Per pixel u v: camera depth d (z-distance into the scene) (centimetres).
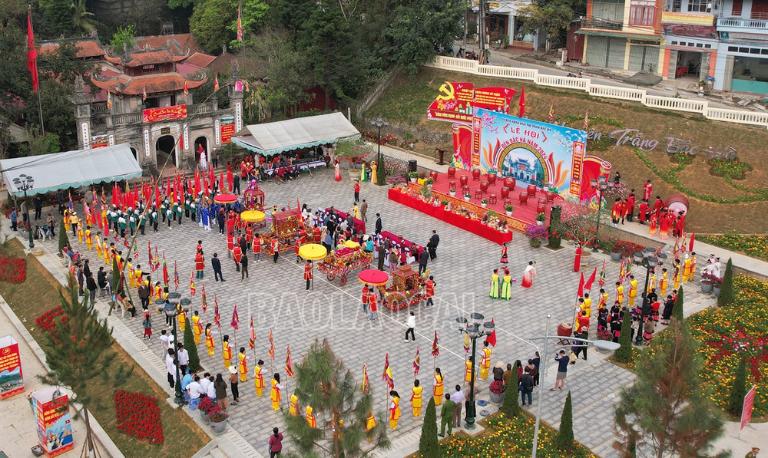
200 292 4906
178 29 11850
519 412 3681
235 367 3756
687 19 7738
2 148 6912
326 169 7319
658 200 5762
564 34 9406
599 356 4234
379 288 4834
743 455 3422
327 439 2805
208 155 7288
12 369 4066
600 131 6738
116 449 3622
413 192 6438
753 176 5959
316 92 8500
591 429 3591
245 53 8938
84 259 5347
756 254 5369
